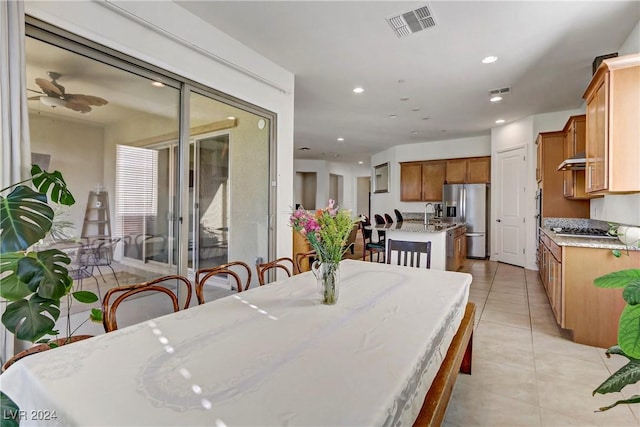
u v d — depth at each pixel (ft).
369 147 28.58
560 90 14.30
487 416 6.15
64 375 3.20
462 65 11.83
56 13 6.25
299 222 5.35
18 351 5.56
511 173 20.13
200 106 9.64
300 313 4.94
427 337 4.07
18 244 4.09
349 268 8.20
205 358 3.53
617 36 9.70
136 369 3.31
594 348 9.01
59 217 7.00
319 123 20.17
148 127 8.35
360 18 8.89
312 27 9.36
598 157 8.88
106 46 7.07
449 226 17.15
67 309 7.27
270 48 10.61
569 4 8.19
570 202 15.61
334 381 3.07
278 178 12.27
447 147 24.99
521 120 19.17
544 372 7.75
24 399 3.21
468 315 7.00
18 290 4.22
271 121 11.93
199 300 6.25
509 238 20.43
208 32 9.16
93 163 7.48
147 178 8.46
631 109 7.78
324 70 12.37
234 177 10.96
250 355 3.59
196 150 9.60
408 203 26.81
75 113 7.09
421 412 3.79
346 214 5.49
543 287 14.90
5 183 5.30
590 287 9.17
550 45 10.29
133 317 8.41
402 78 13.07
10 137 5.37
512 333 10.04
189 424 2.50
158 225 8.79
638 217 8.70
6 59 5.30
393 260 14.39
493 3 8.16
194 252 9.93
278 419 2.54
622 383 2.90
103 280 7.80
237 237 11.32
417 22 9.05
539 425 5.91
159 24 7.89
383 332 4.21
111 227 7.88
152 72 8.13
